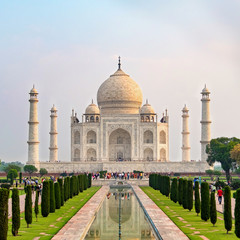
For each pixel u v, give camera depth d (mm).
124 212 94750
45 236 64750
